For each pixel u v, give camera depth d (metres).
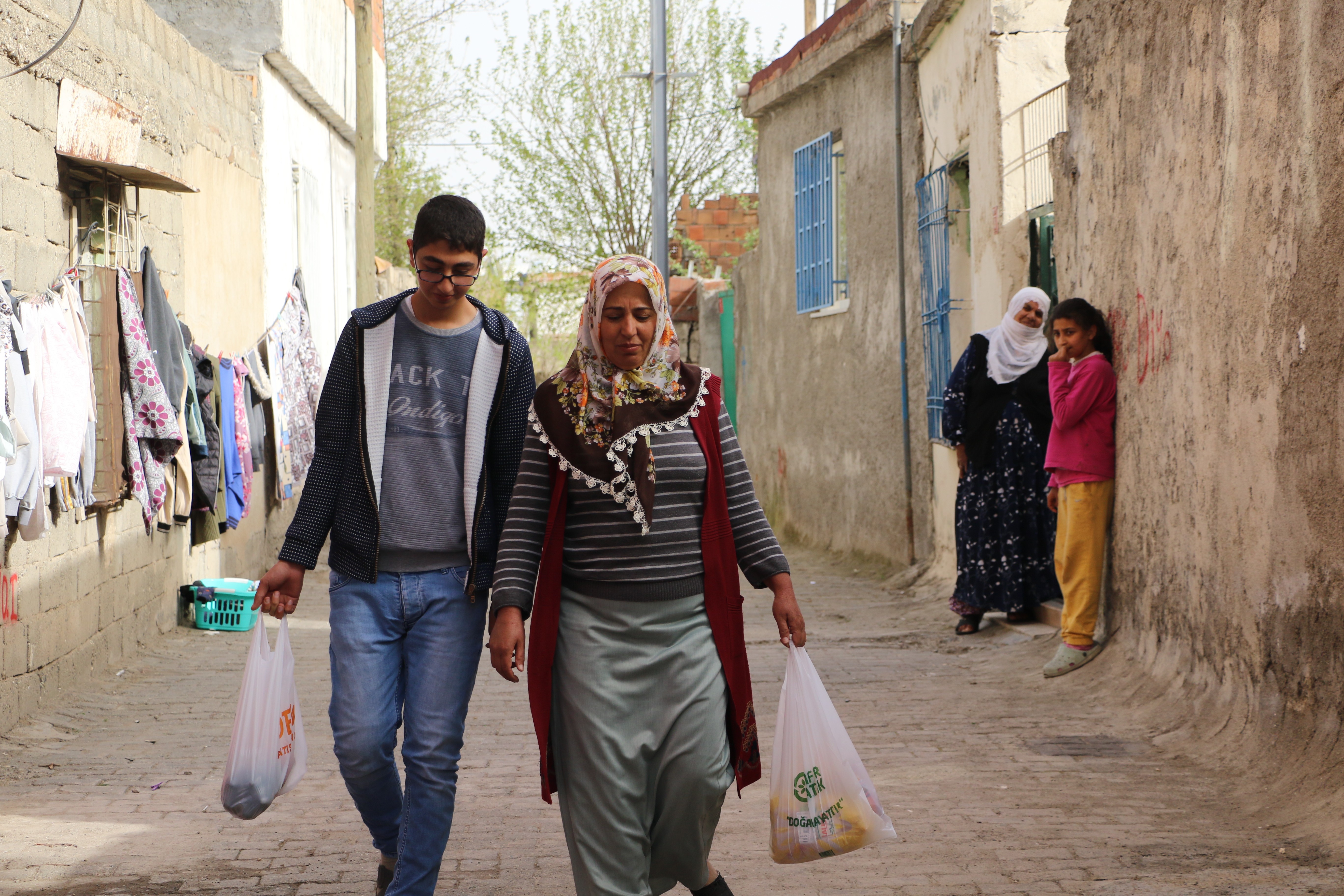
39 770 5.40
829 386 14.30
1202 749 5.31
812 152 14.52
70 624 6.92
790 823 3.25
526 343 3.67
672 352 3.14
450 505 3.53
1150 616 6.40
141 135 8.26
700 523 3.14
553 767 3.14
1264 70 5.13
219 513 9.59
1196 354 5.82
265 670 3.62
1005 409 8.25
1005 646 7.92
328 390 3.56
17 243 6.31
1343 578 4.57
